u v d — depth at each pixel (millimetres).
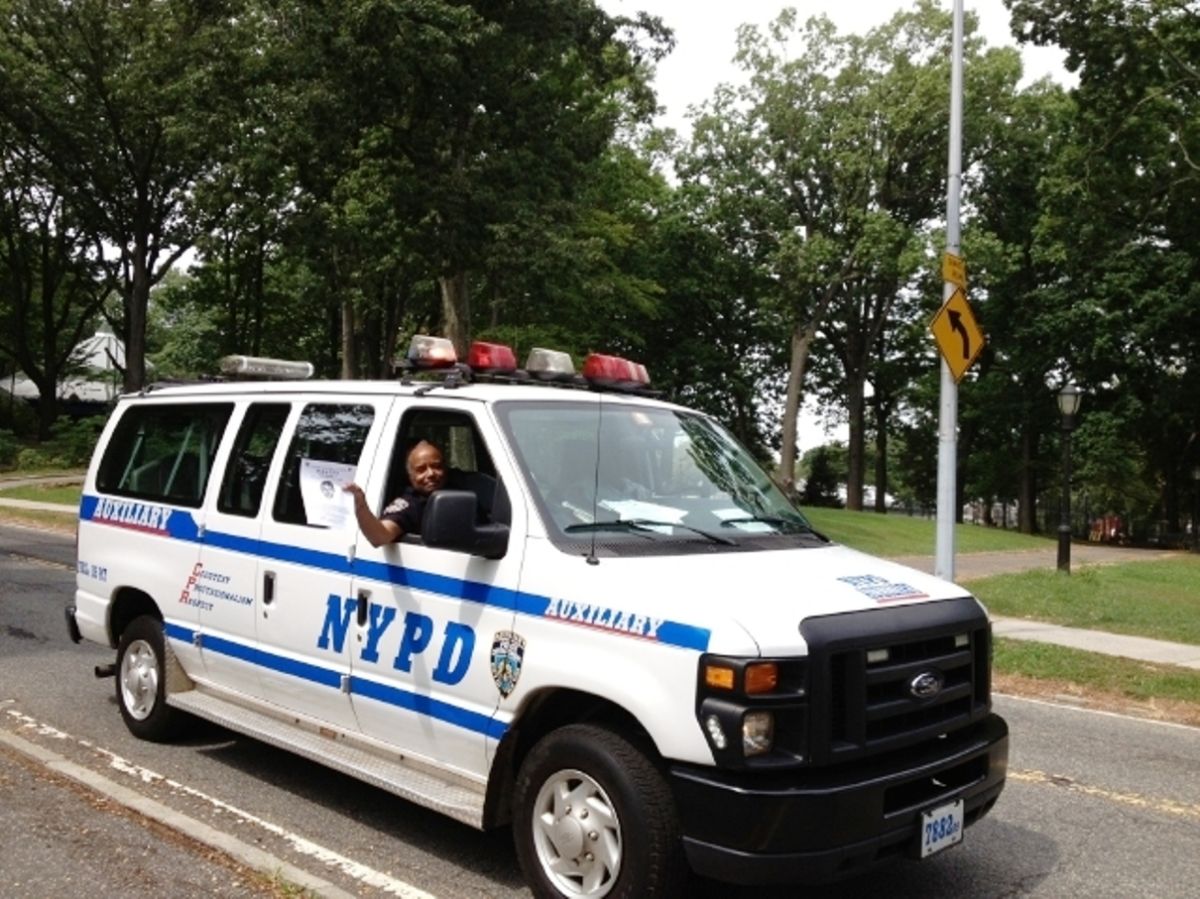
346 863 4879
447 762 4762
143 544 6746
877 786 3906
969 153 46438
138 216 40969
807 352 49031
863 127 44094
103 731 7004
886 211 44969
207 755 6539
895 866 5180
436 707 4734
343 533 5301
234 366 6762
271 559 5684
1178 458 52656
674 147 48344
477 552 4531
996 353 52031
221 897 4391
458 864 4914
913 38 44281
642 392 5809
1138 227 33312
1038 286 49281
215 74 24688
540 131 26047
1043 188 38469
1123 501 56812
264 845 5078
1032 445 55375
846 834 3814
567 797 4223
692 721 3848
